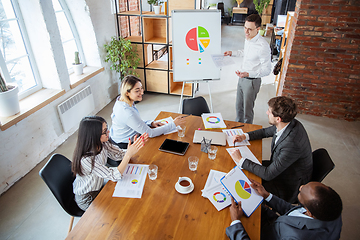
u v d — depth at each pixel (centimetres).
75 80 345
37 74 309
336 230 117
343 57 350
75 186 178
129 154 173
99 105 413
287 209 157
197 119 253
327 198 112
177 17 315
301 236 119
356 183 265
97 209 148
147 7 535
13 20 272
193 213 146
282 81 418
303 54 366
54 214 231
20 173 270
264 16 992
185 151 200
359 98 369
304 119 392
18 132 261
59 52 304
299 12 341
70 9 351
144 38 420
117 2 430
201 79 347
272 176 173
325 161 184
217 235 133
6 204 240
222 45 786
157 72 449
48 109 299
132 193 160
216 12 320
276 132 206
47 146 305
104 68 409
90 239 131
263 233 146
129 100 224
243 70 323
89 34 373
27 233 213
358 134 352
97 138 163
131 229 136
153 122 242
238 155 187
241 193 157
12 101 246
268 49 296
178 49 328
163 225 138
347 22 329
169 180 171
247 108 334
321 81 375
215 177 173
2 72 262
